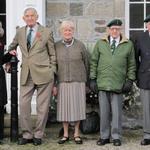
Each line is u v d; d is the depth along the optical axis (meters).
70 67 7.42
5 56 7.52
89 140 7.77
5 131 8.11
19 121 8.01
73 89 7.44
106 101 7.45
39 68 7.30
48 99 7.38
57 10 9.12
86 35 9.19
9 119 8.24
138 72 7.46
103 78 7.36
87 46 8.55
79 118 7.48
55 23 9.13
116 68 7.31
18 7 8.63
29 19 7.30
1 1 8.88
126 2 9.21
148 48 7.37
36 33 7.33
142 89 7.44
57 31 9.14
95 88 7.46
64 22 7.44
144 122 7.50
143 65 7.39
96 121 8.09
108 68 7.32
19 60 8.09
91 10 9.16
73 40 7.50
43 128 7.47
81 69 7.48
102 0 9.15
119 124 7.46
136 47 7.50
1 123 7.59
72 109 7.44
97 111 8.38
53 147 7.35
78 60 7.44
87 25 9.18
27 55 7.32
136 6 9.25
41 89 7.35
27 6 8.61
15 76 7.57
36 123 7.51
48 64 7.33
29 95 7.39
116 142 7.45
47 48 7.39
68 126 7.85
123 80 7.38
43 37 7.32
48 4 9.11
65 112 7.46
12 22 8.66
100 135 7.62
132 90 8.34
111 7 9.16
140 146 7.45
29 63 7.30
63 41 7.49
